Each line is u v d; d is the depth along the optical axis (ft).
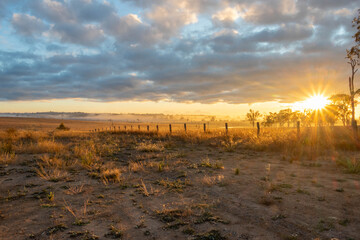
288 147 37.27
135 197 16.65
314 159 29.86
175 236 10.75
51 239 10.57
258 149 39.22
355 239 9.90
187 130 71.61
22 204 15.39
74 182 21.02
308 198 15.26
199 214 13.23
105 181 21.30
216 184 19.34
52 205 15.11
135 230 11.46
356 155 31.40
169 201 15.64
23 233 11.19
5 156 32.83
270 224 11.66
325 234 10.43
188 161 30.35
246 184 19.06
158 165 27.25
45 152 38.52
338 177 20.67
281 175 21.85
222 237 10.44
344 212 12.80
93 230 11.48
